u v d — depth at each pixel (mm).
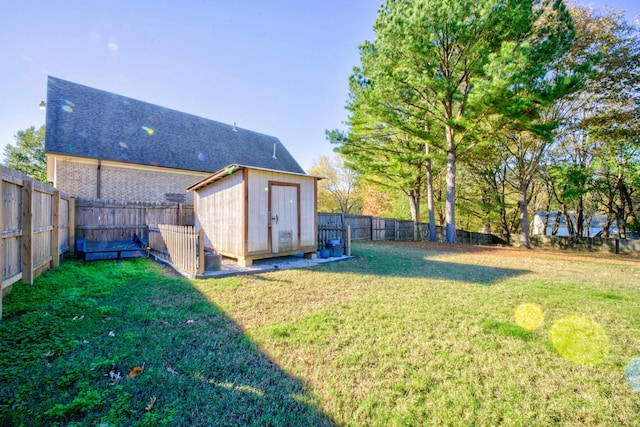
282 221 7191
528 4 9539
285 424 1674
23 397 1821
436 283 5125
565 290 4777
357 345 2660
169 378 2086
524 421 1717
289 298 4090
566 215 19969
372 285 4914
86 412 1712
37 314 3199
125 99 14320
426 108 11773
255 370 2227
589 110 13336
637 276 6309
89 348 2500
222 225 7402
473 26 9859
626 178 14688
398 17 10188
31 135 23828
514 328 3072
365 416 1746
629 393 2008
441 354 2518
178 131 15031
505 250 11516
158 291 4355
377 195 24562
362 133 14172
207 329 2980
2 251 3305
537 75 9055
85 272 5520
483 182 19969
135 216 9312
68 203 7488
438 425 1673
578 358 2490
